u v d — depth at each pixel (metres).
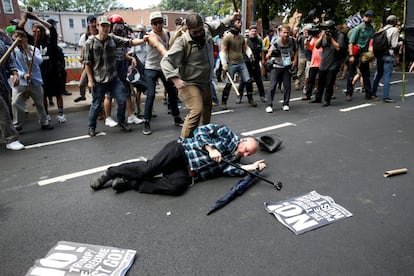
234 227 2.59
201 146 3.18
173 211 2.84
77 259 2.23
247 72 6.66
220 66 9.82
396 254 2.25
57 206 2.96
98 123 5.79
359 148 4.25
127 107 5.71
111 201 3.03
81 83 6.69
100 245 2.39
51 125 5.64
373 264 2.16
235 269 2.14
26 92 5.11
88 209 2.90
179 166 3.19
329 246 2.34
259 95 7.82
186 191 3.17
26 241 2.46
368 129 5.06
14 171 3.75
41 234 2.54
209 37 3.79
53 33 5.81
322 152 4.12
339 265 2.15
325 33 6.35
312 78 7.27
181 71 3.79
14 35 4.97
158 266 2.18
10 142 4.46
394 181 3.32
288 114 6.13
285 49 6.12
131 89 5.96
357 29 6.80
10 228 2.63
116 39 4.84
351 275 2.07
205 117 4.17
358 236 2.45
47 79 5.63
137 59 6.17
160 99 7.91
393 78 10.70
